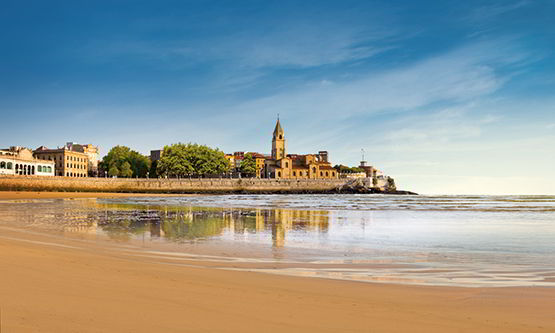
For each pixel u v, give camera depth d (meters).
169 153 172.50
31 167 139.62
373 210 45.84
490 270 11.86
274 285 9.39
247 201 76.69
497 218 34.59
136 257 13.30
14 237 18.00
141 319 6.57
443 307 7.82
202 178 174.12
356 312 7.33
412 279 10.55
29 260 11.00
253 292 8.56
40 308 6.86
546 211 45.34
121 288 8.41
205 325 6.41
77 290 8.08
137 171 173.62
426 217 35.22
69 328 6.03
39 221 27.42
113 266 10.90
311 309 7.43
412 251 15.62
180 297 7.93
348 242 18.23
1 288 7.92
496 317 7.20
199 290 8.54
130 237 19.16
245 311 7.18
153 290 8.37
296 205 58.72
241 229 23.55
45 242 16.45
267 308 7.41
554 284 10.05
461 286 9.73
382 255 14.62
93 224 25.58
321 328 6.44
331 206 56.19
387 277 10.78
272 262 12.98
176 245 16.69
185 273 10.45
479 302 8.22
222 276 10.26
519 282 10.23
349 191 189.00
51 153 158.12
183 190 160.38
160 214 35.97
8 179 115.50
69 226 24.06
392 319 6.98
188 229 23.22
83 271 9.93
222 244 17.14
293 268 11.96
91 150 195.88
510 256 14.52
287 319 6.83
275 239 19.11
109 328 6.12
